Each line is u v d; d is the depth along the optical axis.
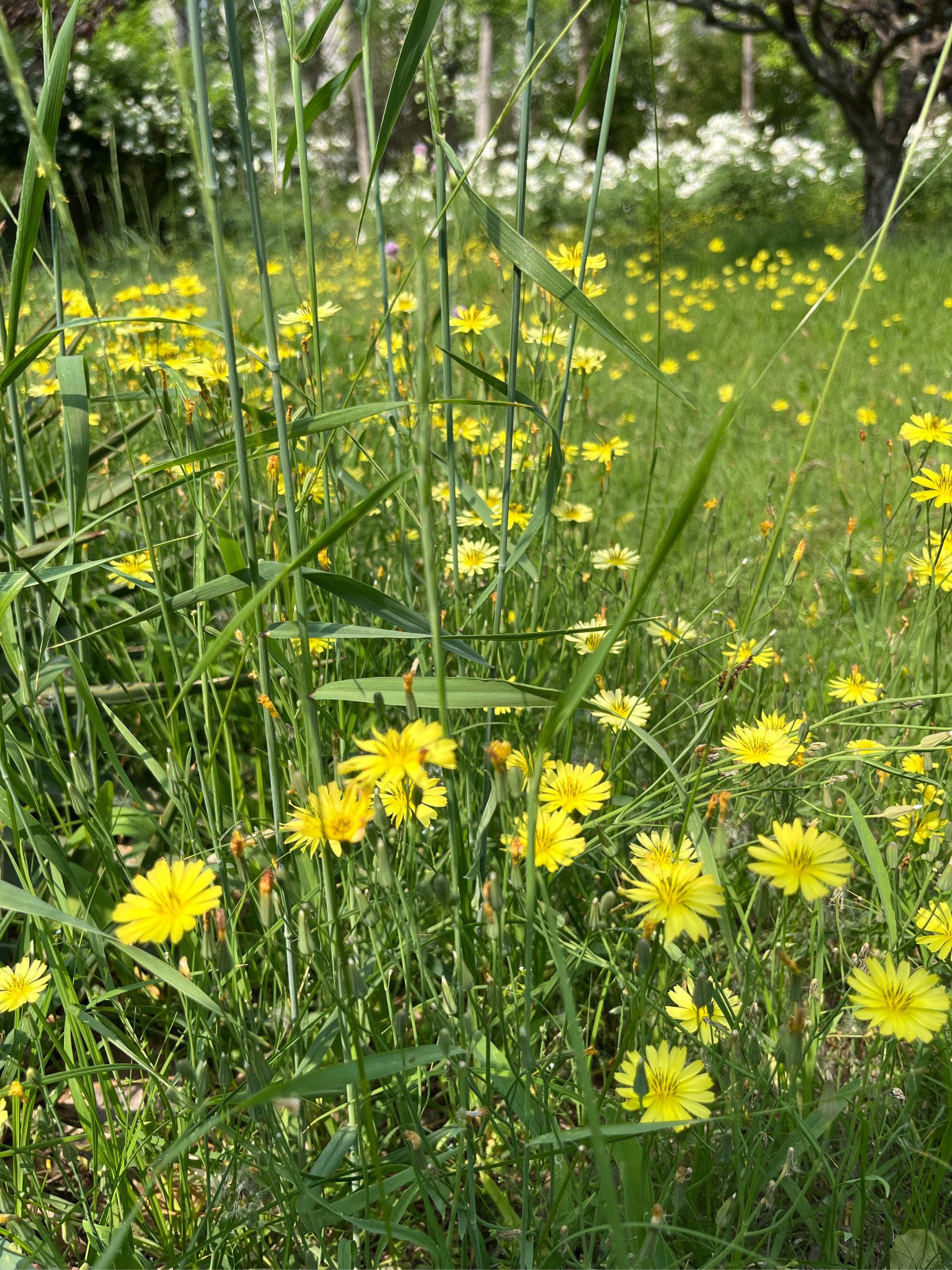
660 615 0.58
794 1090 0.25
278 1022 0.35
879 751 0.33
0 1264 0.26
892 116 2.69
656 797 0.39
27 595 0.41
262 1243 0.30
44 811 0.39
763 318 1.66
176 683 0.42
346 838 0.22
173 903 0.22
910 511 0.66
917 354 1.33
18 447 0.38
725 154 3.64
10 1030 0.37
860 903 0.39
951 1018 0.28
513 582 0.49
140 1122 0.31
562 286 0.28
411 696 0.26
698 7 2.62
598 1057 0.38
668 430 1.06
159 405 0.41
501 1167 0.31
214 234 0.27
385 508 0.57
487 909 0.24
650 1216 0.25
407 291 0.62
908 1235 0.26
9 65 0.22
